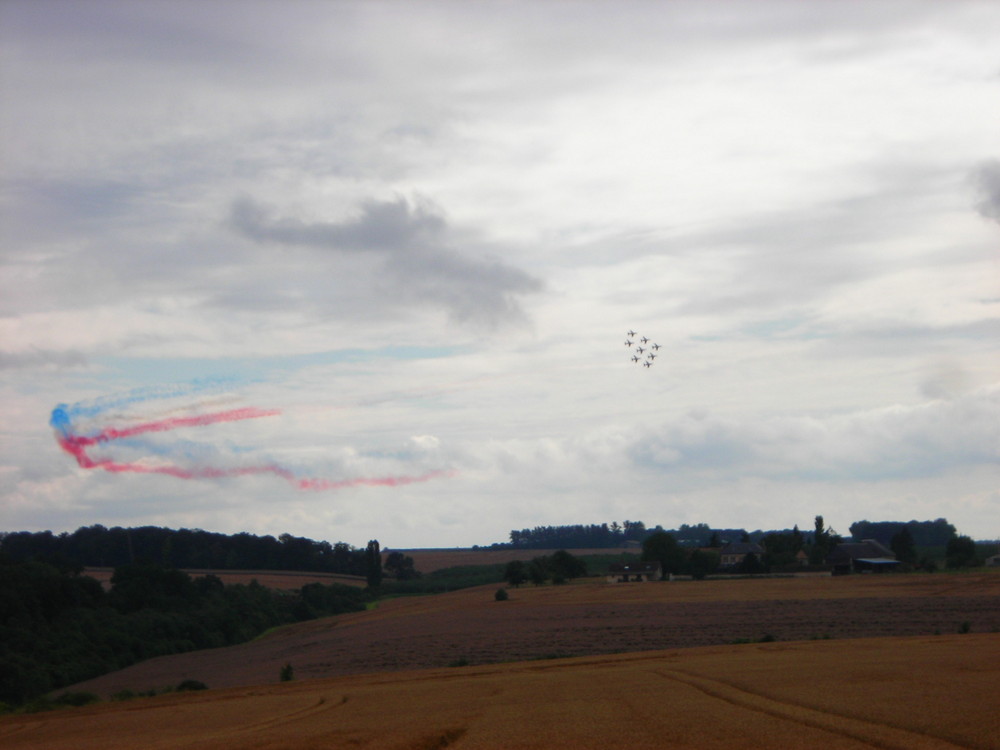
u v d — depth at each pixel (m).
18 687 81.69
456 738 27.64
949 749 22.33
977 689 30.45
